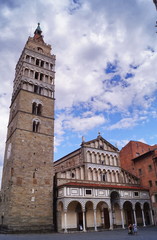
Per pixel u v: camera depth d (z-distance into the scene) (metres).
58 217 48.44
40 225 44.88
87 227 52.78
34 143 52.25
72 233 43.28
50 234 40.34
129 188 59.12
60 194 49.47
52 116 59.12
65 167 67.19
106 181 60.59
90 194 51.25
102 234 39.47
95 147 63.47
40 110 58.72
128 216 62.75
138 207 65.00
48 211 47.22
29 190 46.59
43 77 63.25
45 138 54.75
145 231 43.12
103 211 56.53
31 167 49.19
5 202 47.38
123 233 40.56
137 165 71.62
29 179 47.66
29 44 65.44
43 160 51.81
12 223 41.81
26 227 43.00
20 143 49.97
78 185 50.12
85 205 54.44
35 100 57.78
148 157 67.12
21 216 43.34
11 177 45.81
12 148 50.88
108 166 63.53
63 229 48.72
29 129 53.00
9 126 60.47
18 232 41.28
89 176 58.50
